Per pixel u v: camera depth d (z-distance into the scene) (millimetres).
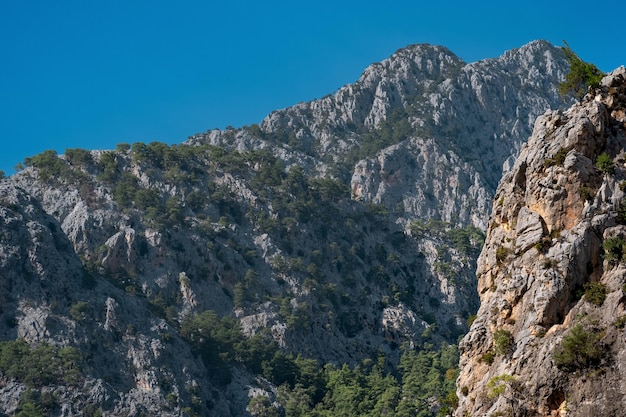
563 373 65625
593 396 64250
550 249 70375
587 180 71438
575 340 65562
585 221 69875
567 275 68625
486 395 69000
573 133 73188
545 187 72250
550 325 68312
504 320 71125
